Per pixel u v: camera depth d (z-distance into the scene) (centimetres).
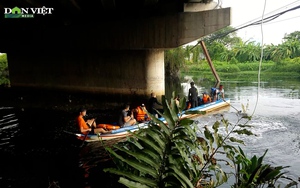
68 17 1400
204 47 2128
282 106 1395
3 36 1738
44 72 1897
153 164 206
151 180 202
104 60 1608
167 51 2869
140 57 1491
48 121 1181
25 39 1653
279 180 565
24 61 1988
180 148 214
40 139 916
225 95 1773
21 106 1523
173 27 1268
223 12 1180
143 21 1324
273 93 1827
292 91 1900
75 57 1723
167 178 204
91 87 1692
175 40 1275
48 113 1352
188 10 1251
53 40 1569
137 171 263
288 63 3412
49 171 652
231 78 3009
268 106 1400
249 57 3859
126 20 1362
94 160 719
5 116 1285
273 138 858
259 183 267
